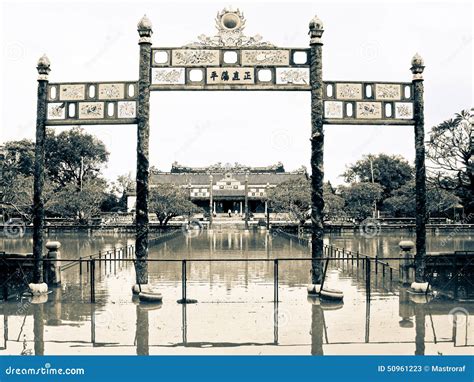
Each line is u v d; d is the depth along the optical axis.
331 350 12.28
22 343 12.90
